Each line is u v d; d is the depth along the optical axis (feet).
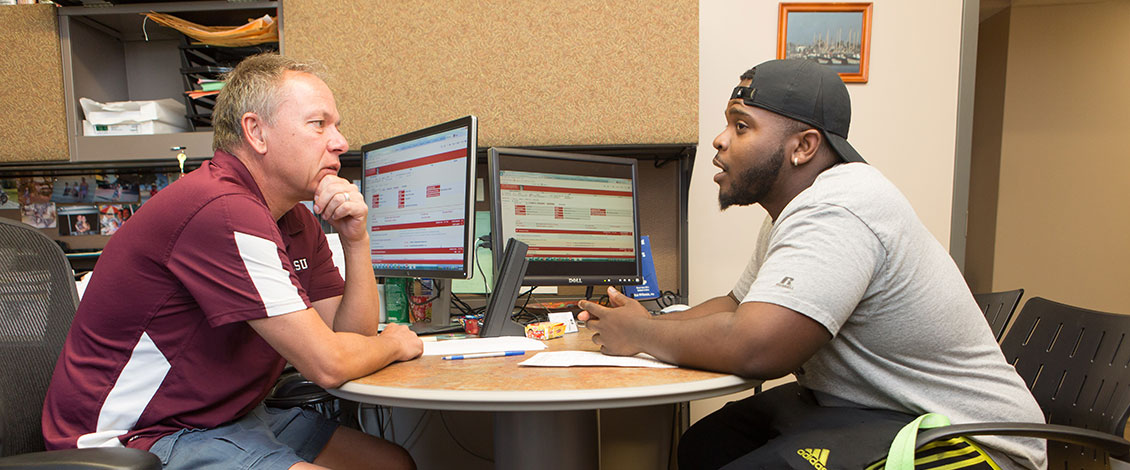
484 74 5.34
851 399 2.98
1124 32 11.01
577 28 5.30
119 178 6.23
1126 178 11.16
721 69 6.24
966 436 2.62
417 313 4.51
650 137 5.31
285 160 3.03
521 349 3.30
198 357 2.81
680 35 5.26
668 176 6.10
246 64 3.08
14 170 5.92
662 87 5.29
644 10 5.26
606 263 4.88
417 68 5.36
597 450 3.39
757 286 2.68
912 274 2.73
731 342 2.57
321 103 3.09
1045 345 3.50
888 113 6.23
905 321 2.78
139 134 5.48
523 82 5.33
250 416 3.15
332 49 5.38
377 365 2.84
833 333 2.57
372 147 4.83
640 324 2.96
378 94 5.39
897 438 2.43
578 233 4.76
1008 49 11.29
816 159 3.09
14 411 2.82
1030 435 2.39
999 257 11.55
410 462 3.59
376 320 3.52
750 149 3.11
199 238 2.65
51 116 5.46
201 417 2.86
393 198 4.57
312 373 2.62
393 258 4.57
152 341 2.75
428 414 5.98
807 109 3.00
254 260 2.64
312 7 5.38
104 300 2.75
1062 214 11.34
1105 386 2.92
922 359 2.86
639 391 2.33
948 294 2.82
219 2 5.42
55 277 3.18
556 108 5.33
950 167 6.23
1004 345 3.80
